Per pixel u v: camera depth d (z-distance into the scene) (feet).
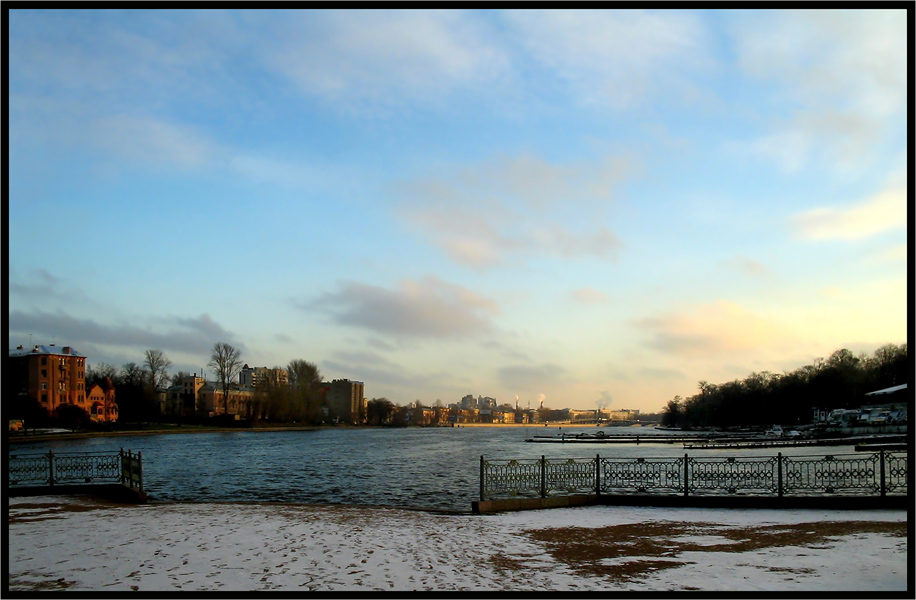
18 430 365.40
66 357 459.73
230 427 500.33
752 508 68.18
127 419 487.20
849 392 434.71
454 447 345.10
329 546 47.96
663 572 40.24
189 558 43.86
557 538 51.72
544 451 296.71
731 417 574.15
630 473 76.59
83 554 45.11
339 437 484.74
